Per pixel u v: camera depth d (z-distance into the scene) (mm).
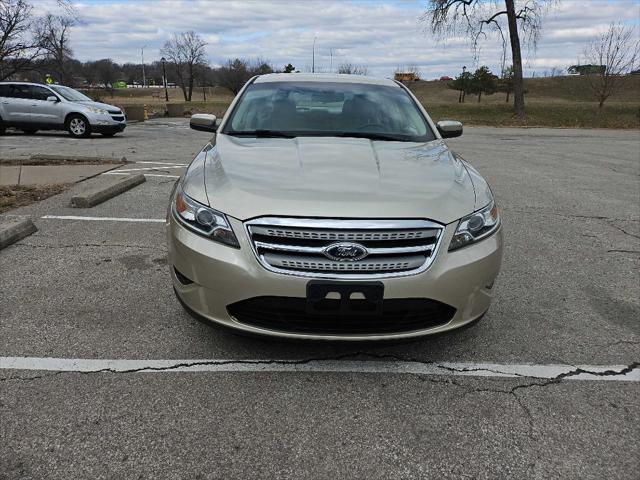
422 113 4375
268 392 2688
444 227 2652
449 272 2641
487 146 15875
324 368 2918
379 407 2605
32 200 6359
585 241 5527
